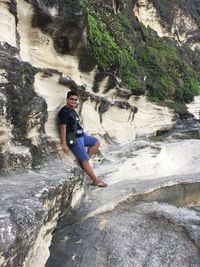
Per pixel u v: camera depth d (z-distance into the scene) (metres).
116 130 5.88
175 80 10.43
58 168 2.85
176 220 2.75
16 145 2.74
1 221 1.80
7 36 3.27
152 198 3.29
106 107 5.53
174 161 4.65
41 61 4.02
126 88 6.38
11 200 2.04
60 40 4.34
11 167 2.56
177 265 2.38
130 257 2.39
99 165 4.27
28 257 2.00
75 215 2.82
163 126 8.23
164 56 11.11
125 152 4.86
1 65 2.72
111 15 8.56
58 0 4.08
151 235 2.57
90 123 4.85
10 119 2.72
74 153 3.35
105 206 2.93
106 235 2.55
